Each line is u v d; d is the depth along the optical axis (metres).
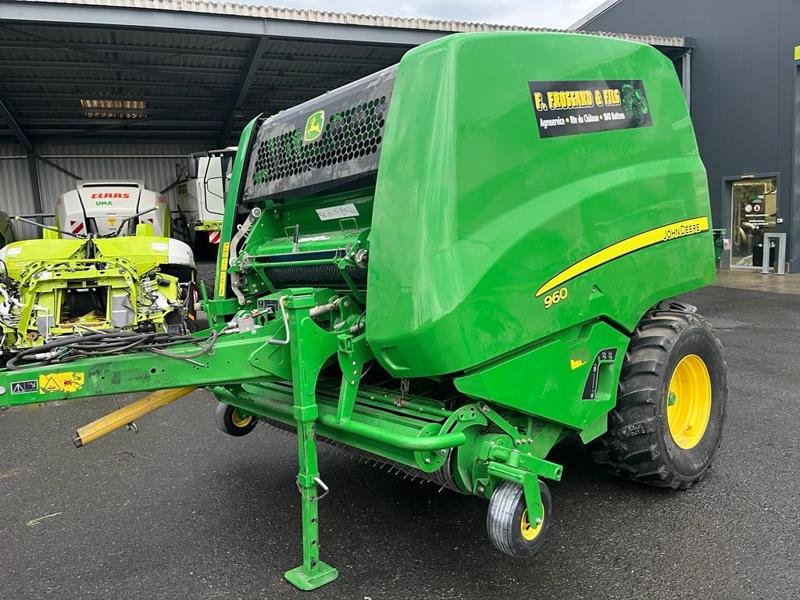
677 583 2.94
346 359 2.99
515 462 2.83
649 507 3.69
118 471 4.50
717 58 15.48
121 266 6.90
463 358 2.70
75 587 3.09
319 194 3.58
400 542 3.40
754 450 4.47
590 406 3.34
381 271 2.79
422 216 2.68
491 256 2.77
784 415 5.18
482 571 3.10
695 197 3.89
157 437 5.18
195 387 3.30
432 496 3.95
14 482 4.36
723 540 3.30
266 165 3.89
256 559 3.29
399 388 3.44
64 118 15.99
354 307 3.26
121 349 2.87
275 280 4.01
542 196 3.01
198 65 12.94
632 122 3.53
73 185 17.59
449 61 2.75
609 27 18.84
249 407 3.81
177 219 16.55
